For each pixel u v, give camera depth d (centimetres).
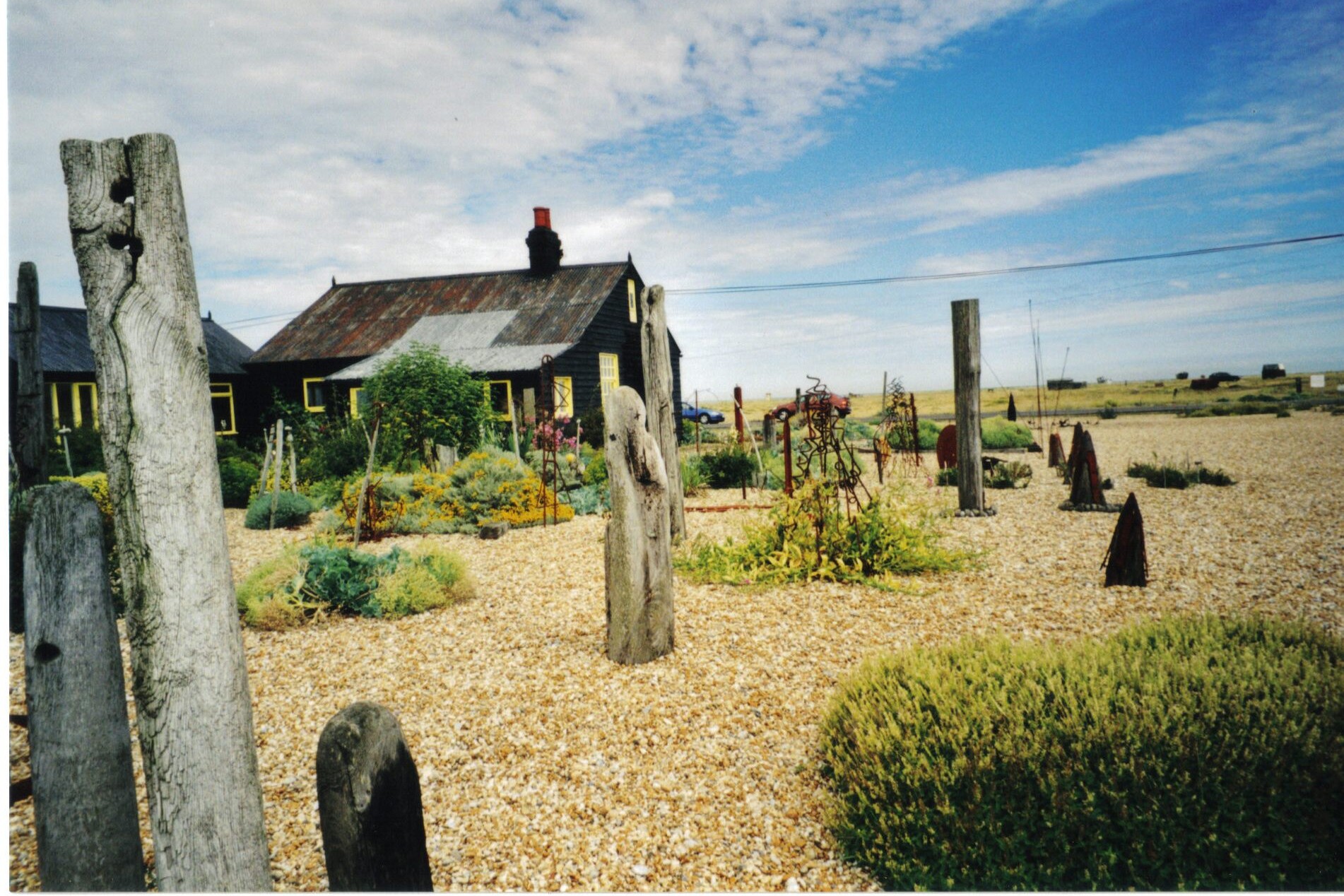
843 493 1109
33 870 275
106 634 194
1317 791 228
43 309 1961
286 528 1075
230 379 2244
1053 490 1115
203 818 199
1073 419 2872
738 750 354
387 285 2503
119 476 194
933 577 642
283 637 558
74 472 1384
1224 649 309
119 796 196
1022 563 679
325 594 593
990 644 342
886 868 261
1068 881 234
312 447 1512
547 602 625
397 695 443
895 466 1406
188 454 199
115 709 196
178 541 196
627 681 440
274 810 326
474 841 296
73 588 189
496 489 1027
